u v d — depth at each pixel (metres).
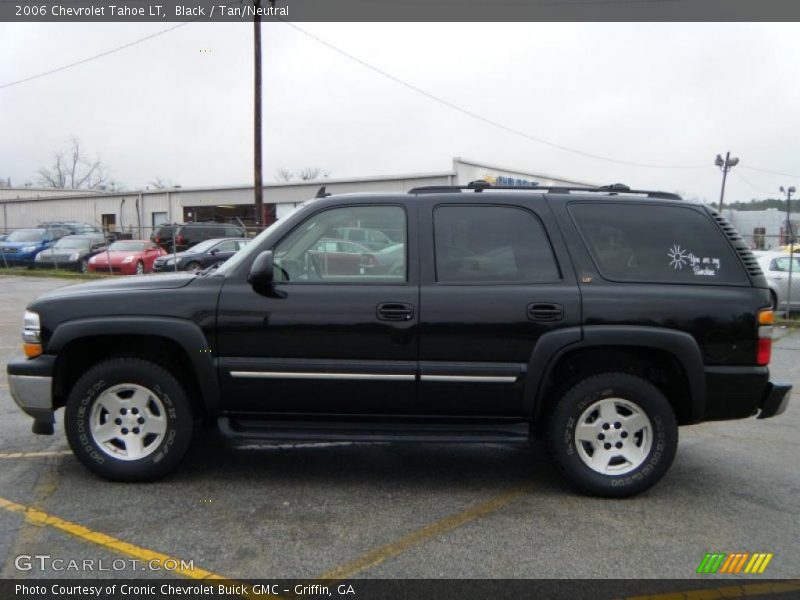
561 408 4.10
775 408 4.13
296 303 4.04
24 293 16.67
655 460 4.09
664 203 4.29
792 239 14.27
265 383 4.08
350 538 3.55
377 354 4.04
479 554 3.40
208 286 4.12
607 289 4.05
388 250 4.18
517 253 4.16
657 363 4.21
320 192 4.50
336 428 4.18
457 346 4.02
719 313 4.04
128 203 39.56
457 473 4.63
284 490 4.23
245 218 36.78
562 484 4.43
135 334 4.06
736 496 4.25
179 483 4.29
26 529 3.59
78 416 4.15
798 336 11.84
